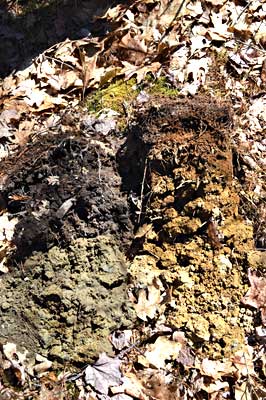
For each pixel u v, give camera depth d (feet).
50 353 3.52
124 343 3.54
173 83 4.55
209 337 3.52
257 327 3.56
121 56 4.81
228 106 3.84
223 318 3.59
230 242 3.72
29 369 3.48
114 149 4.03
